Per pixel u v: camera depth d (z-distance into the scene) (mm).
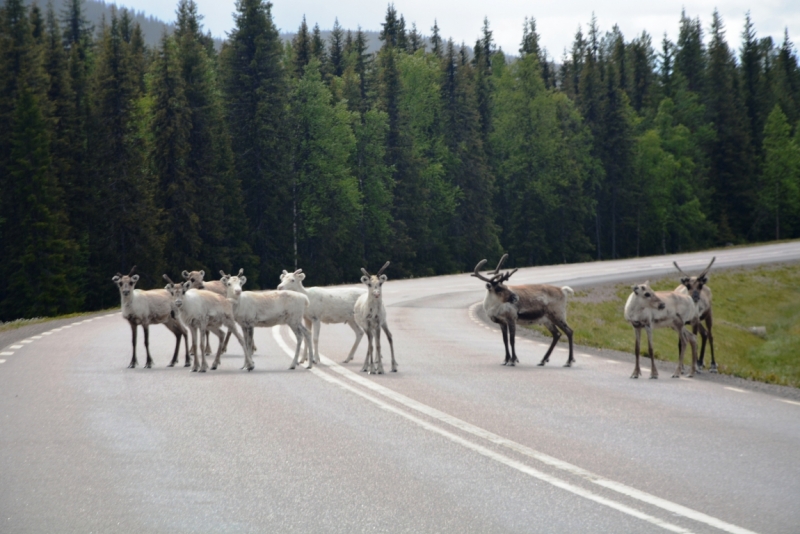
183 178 100938
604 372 27281
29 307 88500
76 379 24156
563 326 29203
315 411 19281
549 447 15844
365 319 26047
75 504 12273
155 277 96875
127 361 28594
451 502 12391
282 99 112250
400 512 11922
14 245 90875
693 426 18016
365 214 126750
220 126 108500
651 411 19812
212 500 12477
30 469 14164
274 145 110188
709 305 29734
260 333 37688
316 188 117000
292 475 13805
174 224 100062
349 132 122000
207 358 29750
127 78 101438
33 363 27625
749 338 60344
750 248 117438
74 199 99250
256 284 109375
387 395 21547
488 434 16938
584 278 78062
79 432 16984
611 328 54375
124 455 15117
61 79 105250
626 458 15031
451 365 28094
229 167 107500
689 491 13000
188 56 109688
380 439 16422
